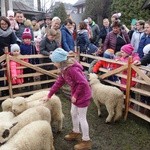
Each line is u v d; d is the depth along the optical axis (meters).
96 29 5.47
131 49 3.37
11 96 3.65
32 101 2.59
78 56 4.17
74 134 2.66
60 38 4.11
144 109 3.18
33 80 4.05
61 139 2.71
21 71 3.75
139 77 3.06
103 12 15.05
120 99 2.96
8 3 11.32
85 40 4.36
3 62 3.57
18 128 2.12
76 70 2.30
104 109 3.45
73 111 2.56
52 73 4.04
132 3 10.78
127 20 10.94
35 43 4.54
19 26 4.30
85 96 2.36
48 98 2.51
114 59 3.51
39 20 6.75
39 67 4.02
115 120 3.05
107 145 2.62
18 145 1.84
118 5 11.48
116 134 2.82
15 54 3.59
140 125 3.02
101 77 3.57
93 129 2.92
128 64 3.07
